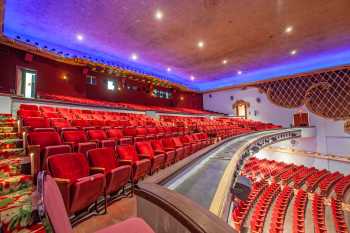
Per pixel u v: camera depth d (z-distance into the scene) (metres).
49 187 0.41
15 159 1.17
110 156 1.46
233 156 1.59
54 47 4.27
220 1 2.86
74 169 1.14
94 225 0.99
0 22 3.09
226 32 3.76
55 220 0.35
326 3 2.94
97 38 3.98
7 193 0.87
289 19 3.34
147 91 6.77
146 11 3.08
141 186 0.65
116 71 5.39
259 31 3.72
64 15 3.18
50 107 3.03
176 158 2.26
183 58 5.13
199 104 8.67
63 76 4.63
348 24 3.53
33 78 4.12
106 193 1.18
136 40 4.07
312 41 4.18
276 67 5.95
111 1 2.84
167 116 4.93
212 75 6.84
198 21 3.36
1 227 0.65
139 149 1.85
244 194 1.42
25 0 2.80
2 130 1.73
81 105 3.49
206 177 1.01
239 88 7.43
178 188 0.85
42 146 1.46
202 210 0.48
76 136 1.82
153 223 0.57
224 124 5.24
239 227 2.56
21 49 3.85
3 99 2.45
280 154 6.14
